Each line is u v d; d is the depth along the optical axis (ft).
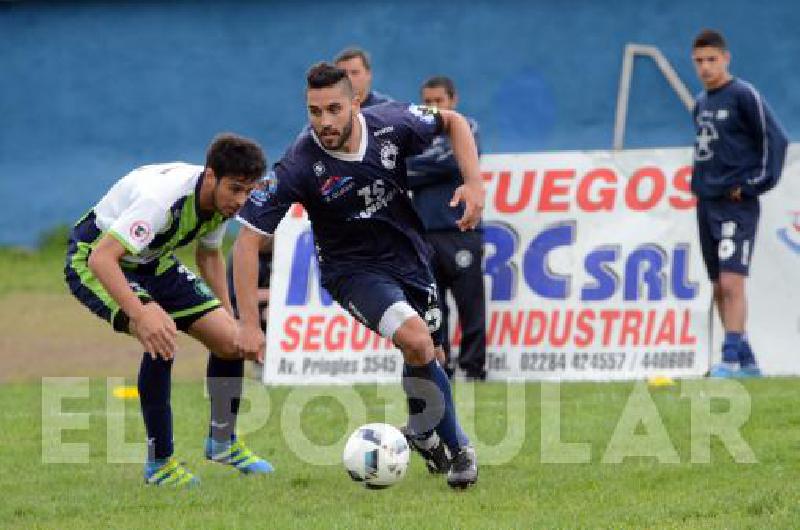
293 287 134.21
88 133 263.08
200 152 258.78
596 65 241.55
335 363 132.46
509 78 245.45
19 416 111.04
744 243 124.06
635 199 132.87
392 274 79.87
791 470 79.97
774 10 233.35
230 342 82.79
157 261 81.76
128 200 79.66
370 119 78.43
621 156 133.28
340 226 79.10
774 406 102.06
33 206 265.34
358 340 132.46
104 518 73.20
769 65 233.96
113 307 80.33
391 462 76.18
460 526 67.21
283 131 255.50
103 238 76.38
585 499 74.64
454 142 80.02
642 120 240.12
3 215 266.16
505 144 246.06
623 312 132.05
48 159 264.93
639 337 131.44
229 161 76.13
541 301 133.08
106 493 80.33
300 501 76.18
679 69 237.86
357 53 114.73
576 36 242.17
